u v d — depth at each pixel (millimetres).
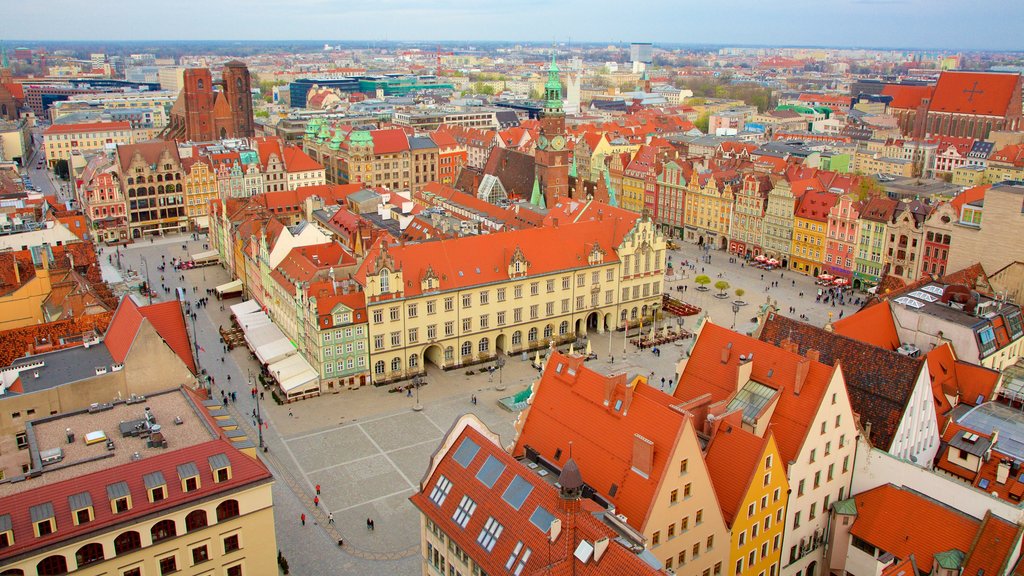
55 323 113500
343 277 152875
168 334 112062
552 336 164125
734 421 82250
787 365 87188
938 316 111938
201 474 77688
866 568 84188
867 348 95438
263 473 80688
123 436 83125
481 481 75375
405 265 146125
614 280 168500
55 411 91750
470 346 154625
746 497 77500
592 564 61219
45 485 72250
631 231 167750
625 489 73312
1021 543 73438
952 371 103875
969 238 148875
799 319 178375
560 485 65312
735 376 91125
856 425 88438
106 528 72125
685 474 72625
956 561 75562
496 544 70250
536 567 65375
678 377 97812
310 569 93938
